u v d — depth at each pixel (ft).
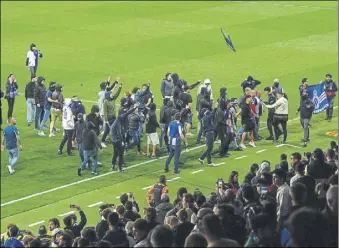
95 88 295.89
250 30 370.32
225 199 123.54
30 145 238.68
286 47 341.00
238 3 426.51
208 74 307.99
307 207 90.58
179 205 136.67
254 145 229.66
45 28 385.70
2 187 209.15
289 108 265.54
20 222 187.01
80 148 214.48
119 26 384.27
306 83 234.99
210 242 82.53
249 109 225.97
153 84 298.56
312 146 228.63
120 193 201.36
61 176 214.48
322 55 328.08
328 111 250.78
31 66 298.76
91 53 341.62
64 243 109.40
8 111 259.19
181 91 237.45
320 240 83.76
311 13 399.24
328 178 116.06
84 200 198.29
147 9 416.67
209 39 357.20
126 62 327.26
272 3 424.05
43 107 247.91
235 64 319.68
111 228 109.81
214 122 219.61
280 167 144.46
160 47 347.36
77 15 408.67
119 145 212.43
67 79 307.78
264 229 92.48
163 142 234.17
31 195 203.10
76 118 226.99
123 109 219.41
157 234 86.07
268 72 307.78
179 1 432.66
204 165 216.74
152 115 220.64
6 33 378.94
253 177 152.76
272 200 114.73
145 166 218.18
